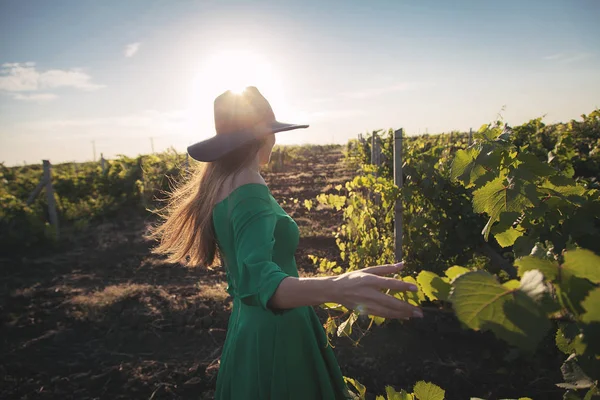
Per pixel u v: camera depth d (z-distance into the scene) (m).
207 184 1.38
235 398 1.43
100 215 10.20
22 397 3.28
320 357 1.47
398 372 3.30
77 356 3.87
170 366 3.65
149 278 5.88
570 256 0.63
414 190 4.18
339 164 23.72
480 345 3.53
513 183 1.37
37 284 5.79
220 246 1.40
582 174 4.91
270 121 1.38
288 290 0.92
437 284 0.73
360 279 0.83
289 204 11.09
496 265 3.96
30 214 7.93
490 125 1.73
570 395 0.98
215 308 4.62
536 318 0.54
